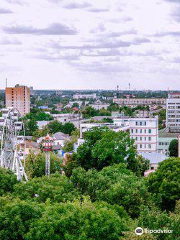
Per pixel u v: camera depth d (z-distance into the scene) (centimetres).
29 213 6138
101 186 8212
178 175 8756
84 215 6022
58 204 6469
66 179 8625
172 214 6012
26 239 5803
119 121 19050
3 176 8462
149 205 7544
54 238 5762
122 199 7525
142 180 9356
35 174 12519
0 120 10938
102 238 5838
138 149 17850
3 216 6047
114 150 11169
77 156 11638
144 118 17788
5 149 11112
